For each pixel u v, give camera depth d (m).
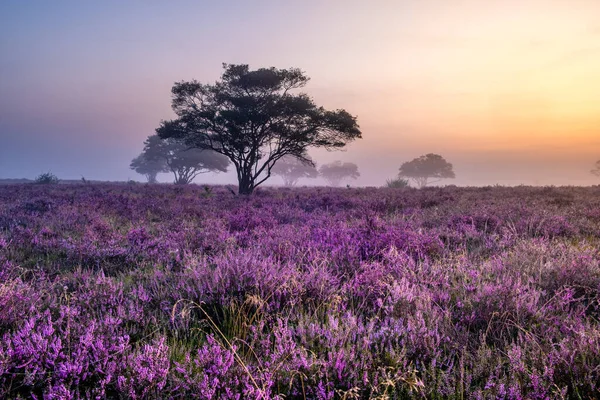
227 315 3.71
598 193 19.06
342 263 5.40
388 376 2.43
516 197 16.66
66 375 2.47
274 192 25.92
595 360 2.66
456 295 4.14
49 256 6.42
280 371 2.61
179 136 25.12
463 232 8.11
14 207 12.38
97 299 3.95
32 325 3.00
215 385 2.38
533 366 2.57
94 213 11.23
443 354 2.94
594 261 4.98
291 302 3.76
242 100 23.94
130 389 2.35
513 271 4.84
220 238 7.27
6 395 2.34
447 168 148.38
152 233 8.72
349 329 3.05
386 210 12.27
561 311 3.78
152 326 3.38
